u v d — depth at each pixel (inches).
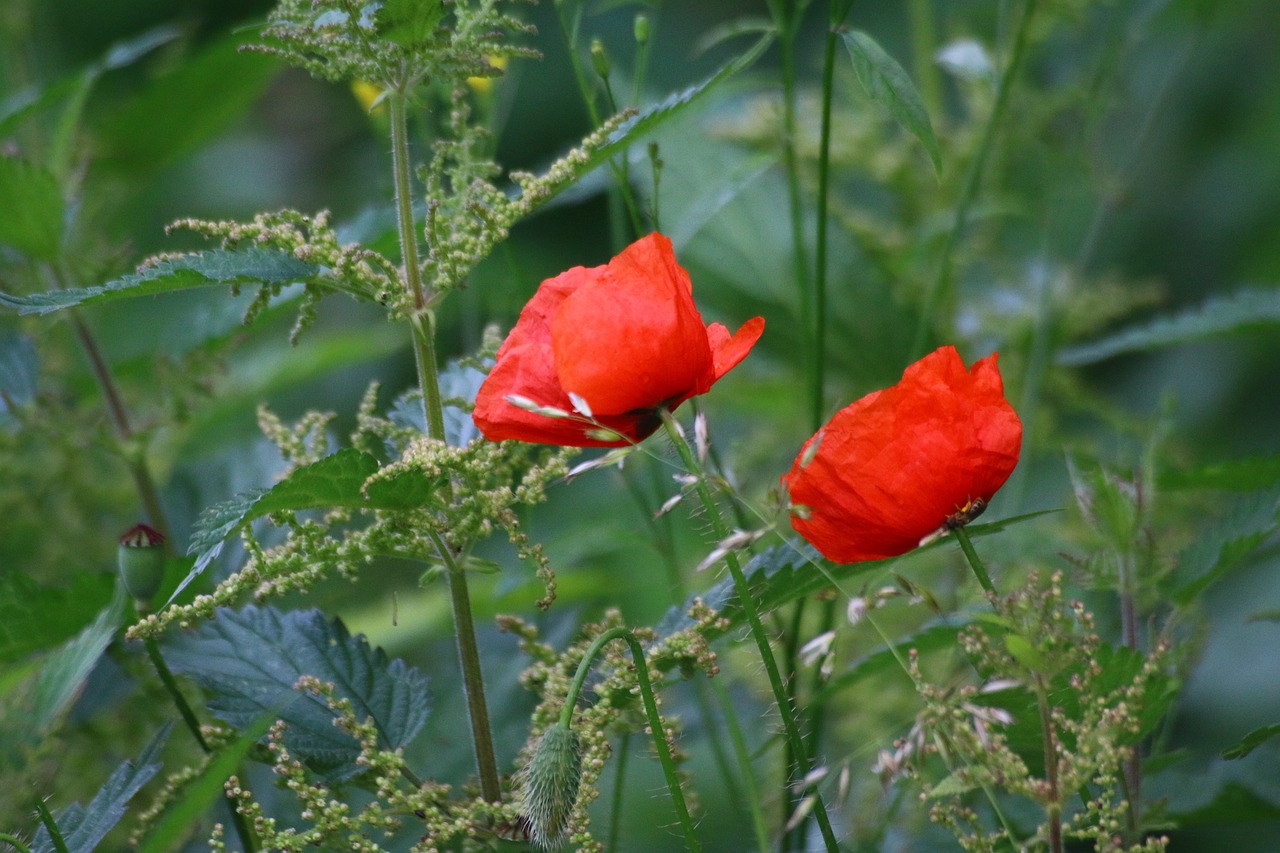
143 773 44.0
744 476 51.4
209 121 52.6
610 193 50.1
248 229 43.0
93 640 43.3
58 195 48.5
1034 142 53.3
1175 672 44.6
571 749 42.5
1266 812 45.2
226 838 46.0
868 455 42.6
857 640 50.3
